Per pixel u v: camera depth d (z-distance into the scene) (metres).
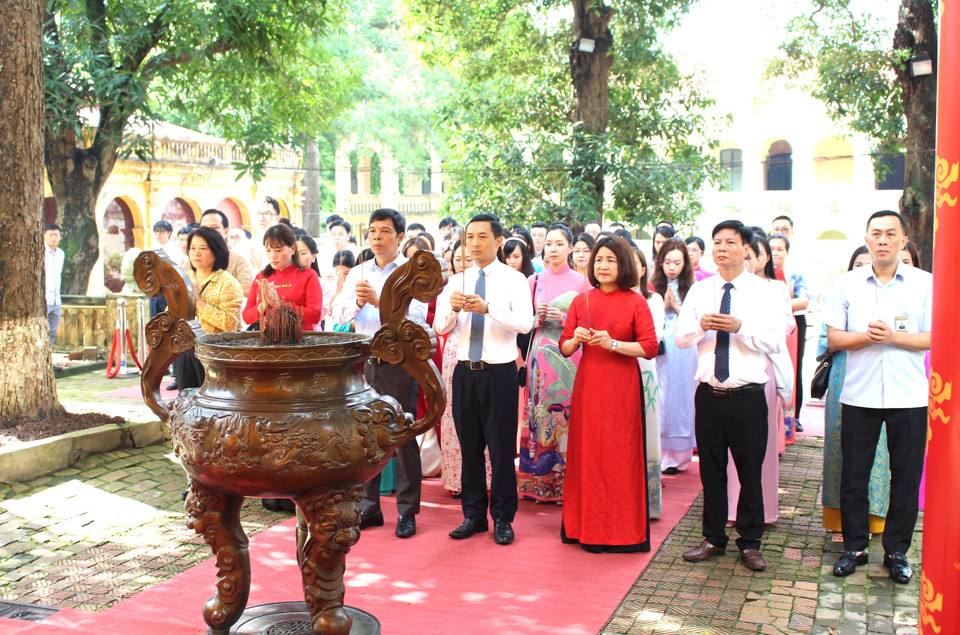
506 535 5.01
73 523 5.26
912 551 4.89
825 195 30.09
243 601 3.33
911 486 4.42
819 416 8.90
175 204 21.81
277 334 3.13
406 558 4.75
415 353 3.15
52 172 12.47
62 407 6.97
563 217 13.52
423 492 6.18
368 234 5.49
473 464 5.15
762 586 4.37
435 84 29.70
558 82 15.45
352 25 27.94
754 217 30.55
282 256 5.75
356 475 3.05
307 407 2.95
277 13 12.35
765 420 4.62
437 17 15.56
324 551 3.07
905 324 4.34
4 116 6.39
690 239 7.64
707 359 4.67
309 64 14.62
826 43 14.05
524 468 6.00
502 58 16.14
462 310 5.09
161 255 3.46
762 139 30.22
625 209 14.20
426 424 3.14
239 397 2.98
